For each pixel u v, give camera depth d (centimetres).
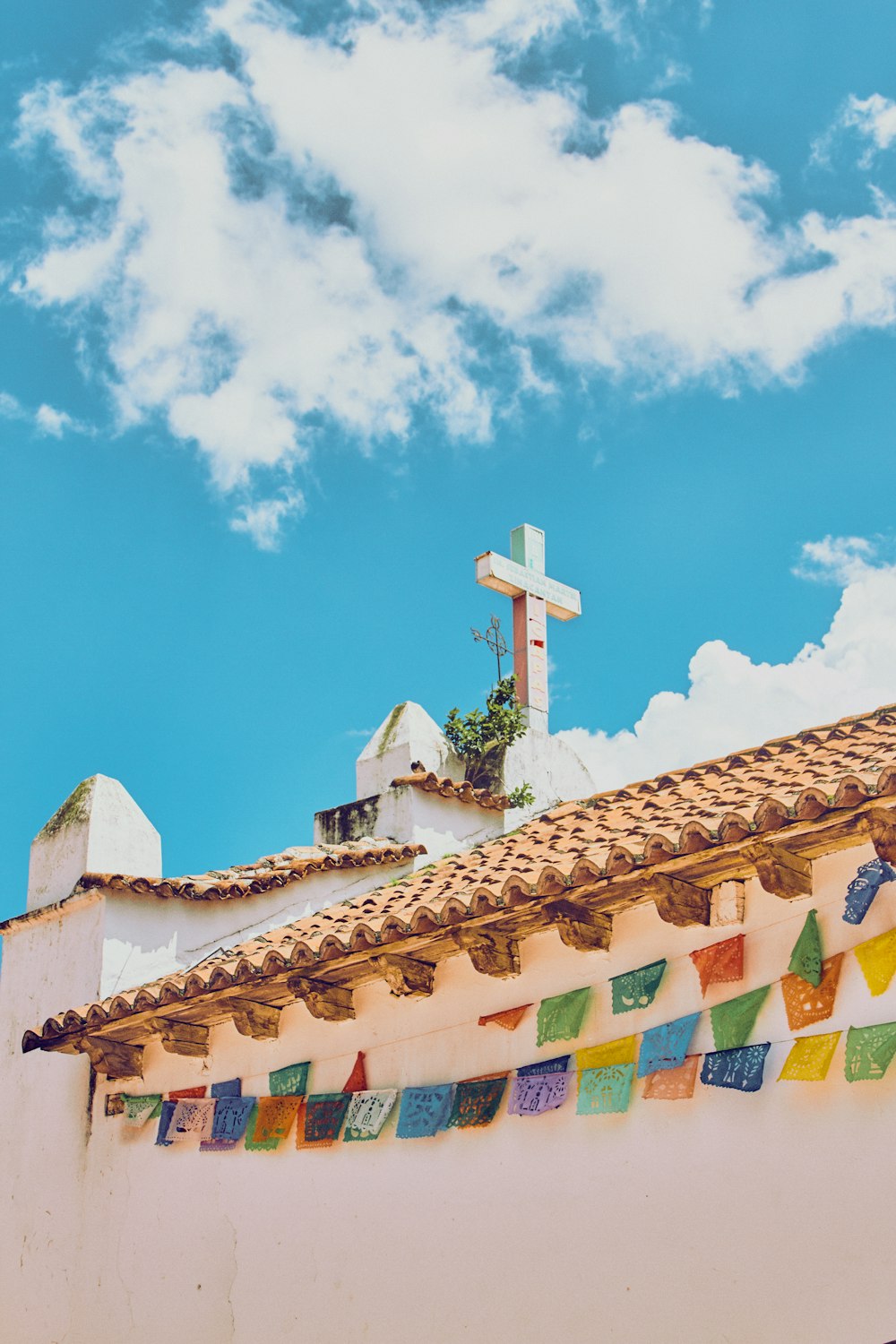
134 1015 910
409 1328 766
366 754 1237
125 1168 973
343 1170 834
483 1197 754
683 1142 673
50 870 1103
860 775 594
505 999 782
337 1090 858
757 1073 647
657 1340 654
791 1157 629
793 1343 605
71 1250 985
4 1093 1081
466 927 743
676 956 707
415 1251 778
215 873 1116
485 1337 727
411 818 1168
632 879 677
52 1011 1050
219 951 1063
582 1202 706
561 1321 696
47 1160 1030
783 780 799
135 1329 920
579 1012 738
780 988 656
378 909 936
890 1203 590
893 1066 602
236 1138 898
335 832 1224
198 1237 905
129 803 1119
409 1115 801
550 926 750
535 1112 737
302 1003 893
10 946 1124
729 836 627
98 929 1034
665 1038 692
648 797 945
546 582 1409
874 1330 581
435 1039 813
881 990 614
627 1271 676
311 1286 827
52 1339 969
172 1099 955
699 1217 655
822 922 648
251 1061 917
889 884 626
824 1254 605
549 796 1288
